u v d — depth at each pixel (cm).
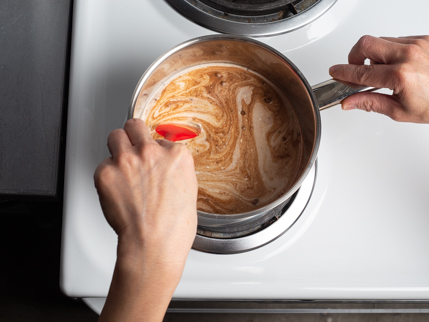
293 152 66
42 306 113
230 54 64
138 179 37
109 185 37
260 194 63
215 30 63
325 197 59
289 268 56
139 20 61
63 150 63
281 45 64
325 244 57
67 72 64
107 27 60
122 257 35
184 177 38
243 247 57
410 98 52
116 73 59
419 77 51
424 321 122
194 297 55
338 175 60
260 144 66
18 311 112
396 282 56
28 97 60
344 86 55
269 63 62
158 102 66
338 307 107
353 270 57
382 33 65
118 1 61
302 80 53
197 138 66
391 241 58
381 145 61
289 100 69
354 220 58
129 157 38
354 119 62
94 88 58
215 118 67
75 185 55
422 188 60
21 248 113
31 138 60
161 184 37
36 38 62
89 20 59
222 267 56
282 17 66
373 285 56
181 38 62
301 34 64
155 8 62
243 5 63
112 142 40
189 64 67
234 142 66
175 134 62
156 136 64
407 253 58
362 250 57
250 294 55
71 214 54
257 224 59
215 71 69
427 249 58
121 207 36
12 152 59
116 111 58
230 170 65
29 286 113
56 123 61
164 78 66
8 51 61
